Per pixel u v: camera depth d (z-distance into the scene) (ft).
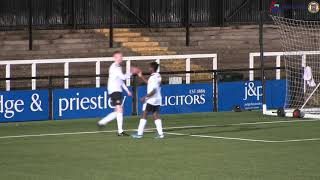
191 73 204.85
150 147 130.72
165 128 161.48
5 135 150.61
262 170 106.93
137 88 189.78
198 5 243.40
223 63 240.12
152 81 141.38
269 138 143.23
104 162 114.52
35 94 179.63
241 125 166.91
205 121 175.94
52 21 226.79
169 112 193.98
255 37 245.24
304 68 192.54
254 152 124.57
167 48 235.81
